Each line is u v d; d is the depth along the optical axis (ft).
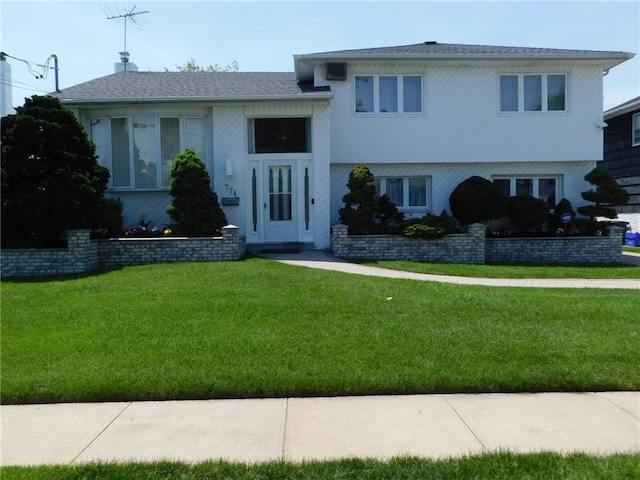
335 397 14.69
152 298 25.80
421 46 54.90
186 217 40.24
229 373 15.69
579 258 46.73
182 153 41.83
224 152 45.83
